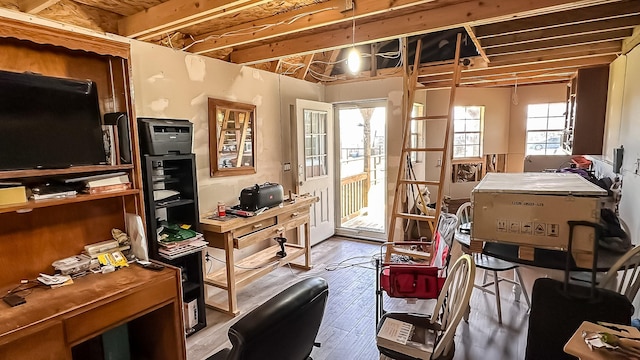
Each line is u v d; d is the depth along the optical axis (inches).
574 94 175.9
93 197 79.7
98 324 68.8
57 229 82.2
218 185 138.1
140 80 110.3
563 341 64.2
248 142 150.6
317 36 127.5
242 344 45.5
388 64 185.3
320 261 166.4
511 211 63.1
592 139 159.5
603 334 48.2
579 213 59.1
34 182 78.5
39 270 79.4
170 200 106.7
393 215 146.9
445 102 239.8
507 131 261.4
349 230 204.1
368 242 195.0
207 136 132.9
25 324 59.5
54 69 81.0
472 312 114.6
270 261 140.7
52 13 91.9
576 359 62.4
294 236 177.5
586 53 140.5
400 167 147.3
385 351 68.6
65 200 74.5
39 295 70.1
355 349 98.0
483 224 65.3
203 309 110.4
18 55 75.6
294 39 131.4
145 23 99.3
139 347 93.7
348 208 243.9
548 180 72.9
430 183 138.9
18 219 75.9
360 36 120.1
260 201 128.3
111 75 89.8
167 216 115.6
